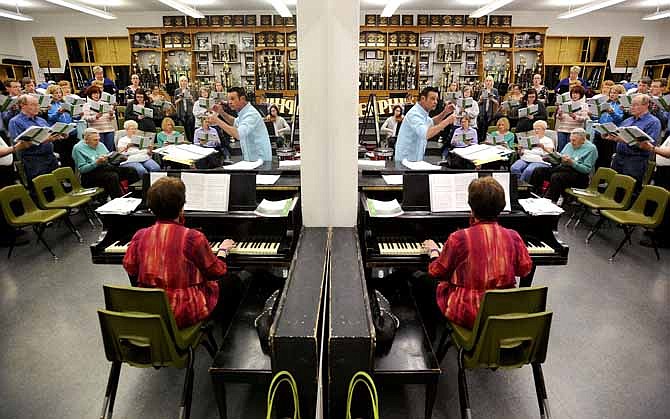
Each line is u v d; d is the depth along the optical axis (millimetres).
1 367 2459
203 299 2045
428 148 6746
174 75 10414
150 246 1937
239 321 2166
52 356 2570
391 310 2270
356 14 2334
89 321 2963
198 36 10188
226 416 1962
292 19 9859
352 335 1485
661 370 2461
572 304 3207
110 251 2547
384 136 6398
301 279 1863
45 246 4312
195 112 6293
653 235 4090
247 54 10266
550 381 2369
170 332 1854
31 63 10992
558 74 10914
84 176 5082
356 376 1521
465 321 1929
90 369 2457
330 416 1609
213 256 2027
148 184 2713
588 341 2742
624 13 10555
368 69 10172
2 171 4219
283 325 1523
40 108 5156
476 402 2215
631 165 4828
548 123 7934
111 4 9484
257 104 8211
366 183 2850
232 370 1799
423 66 10258
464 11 10352
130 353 1887
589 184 5082
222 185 2639
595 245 4402
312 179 2564
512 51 10055
